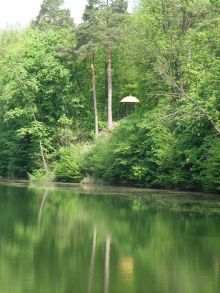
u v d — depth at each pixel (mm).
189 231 21016
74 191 41875
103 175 51625
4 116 61219
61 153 56438
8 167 64625
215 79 36000
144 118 46938
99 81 64750
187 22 46531
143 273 14211
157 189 45188
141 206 29938
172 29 47188
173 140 43750
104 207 29281
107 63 60844
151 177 46625
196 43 40656
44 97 60125
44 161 59562
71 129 60375
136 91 53188
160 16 47469
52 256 16219
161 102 43562
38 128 59625
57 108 60875
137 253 16844
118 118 65000
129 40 49562
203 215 25875
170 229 21547
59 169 55594
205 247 17812
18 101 59875
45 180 57719
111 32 54406
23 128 59688
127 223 23109
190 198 35438
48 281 13211
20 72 58594
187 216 25422
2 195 36500
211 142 37875
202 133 39344
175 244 18359
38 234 20109
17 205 29797
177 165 43375
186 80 43656
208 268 14828
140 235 20141
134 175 47469
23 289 12445
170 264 15305
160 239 19328
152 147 45031
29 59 60000
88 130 61812
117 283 13133
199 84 37656
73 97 60469
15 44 71188
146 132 46844
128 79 59438
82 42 56844
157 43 45906
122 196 36906
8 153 63938
